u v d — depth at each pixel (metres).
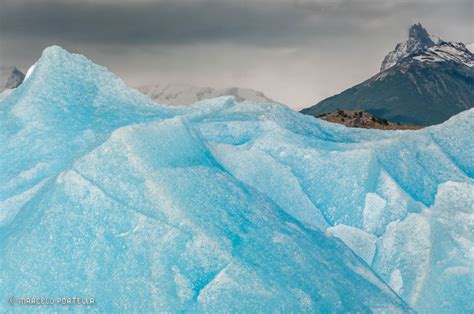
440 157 34.81
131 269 25.61
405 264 29.70
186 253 25.81
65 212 26.77
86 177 27.25
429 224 30.28
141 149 27.69
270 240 27.28
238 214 27.73
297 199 31.78
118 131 27.88
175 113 35.56
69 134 31.83
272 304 25.22
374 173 32.47
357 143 34.34
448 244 30.39
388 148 33.91
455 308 28.59
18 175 30.14
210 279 25.47
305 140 34.09
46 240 26.41
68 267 25.92
